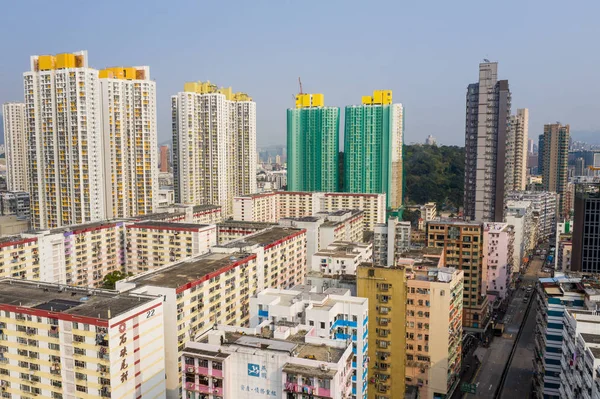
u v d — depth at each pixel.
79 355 107.00
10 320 113.62
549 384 137.12
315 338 94.25
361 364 123.25
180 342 133.50
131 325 109.94
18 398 115.19
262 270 184.00
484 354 190.88
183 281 139.12
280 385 85.19
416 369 146.62
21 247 192.62
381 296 137.75
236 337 97.75
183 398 91.38
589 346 97.81
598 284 139.88
